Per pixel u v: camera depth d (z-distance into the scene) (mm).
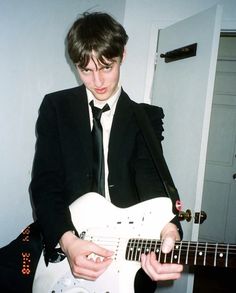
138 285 1021
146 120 1216
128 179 1182
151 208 1020
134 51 2500
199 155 1762
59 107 1196
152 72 2463
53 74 1702
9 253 1094
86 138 1160
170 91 2188
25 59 1458
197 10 2375
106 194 1189
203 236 3418
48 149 1163
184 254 831
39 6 1516
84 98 1208
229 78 3326
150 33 2455
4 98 1348
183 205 1872
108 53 1003
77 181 1142
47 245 1014
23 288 1053
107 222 1030
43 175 1135
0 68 1306
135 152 1221
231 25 2330
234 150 3314
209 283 2645
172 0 2422
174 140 2059
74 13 1850
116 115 1199
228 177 3332
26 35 1446
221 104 3355
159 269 819
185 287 1869
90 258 965
